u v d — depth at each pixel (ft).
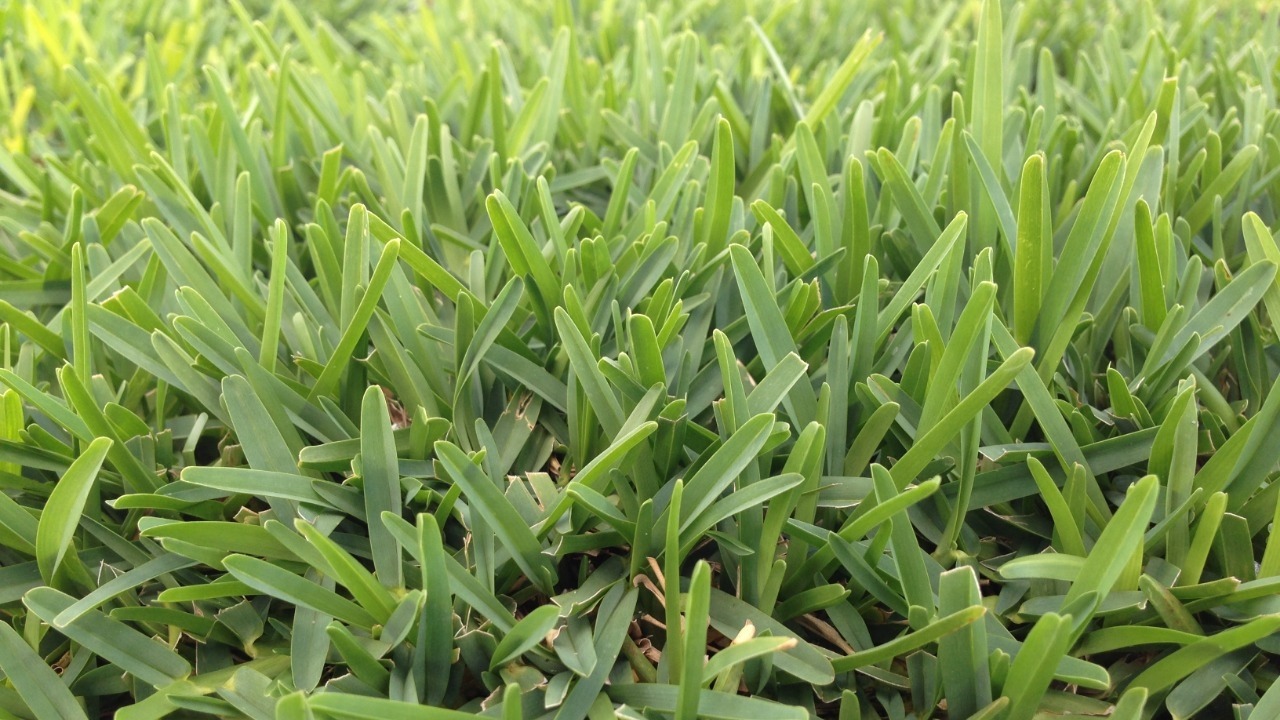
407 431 0.97
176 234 1.23
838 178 1.32
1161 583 0.86
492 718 0.75
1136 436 0.91
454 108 1.62
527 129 1.43
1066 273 0.92
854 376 0.96
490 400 1.02
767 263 1.02
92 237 1.18
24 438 0.95
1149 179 1.05
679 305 0.93
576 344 0.89
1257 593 0.82
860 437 0.92
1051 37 2.08
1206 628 0.88
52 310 1.25
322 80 1.71
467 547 0.90
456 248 1.25
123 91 1.94
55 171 1.40
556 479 1.02
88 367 0.96
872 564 0.85
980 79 1.10
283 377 0.99
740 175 1.48
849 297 1.10
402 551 0.90
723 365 0.84
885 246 1.12
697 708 0.76
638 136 1.43
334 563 0.78
